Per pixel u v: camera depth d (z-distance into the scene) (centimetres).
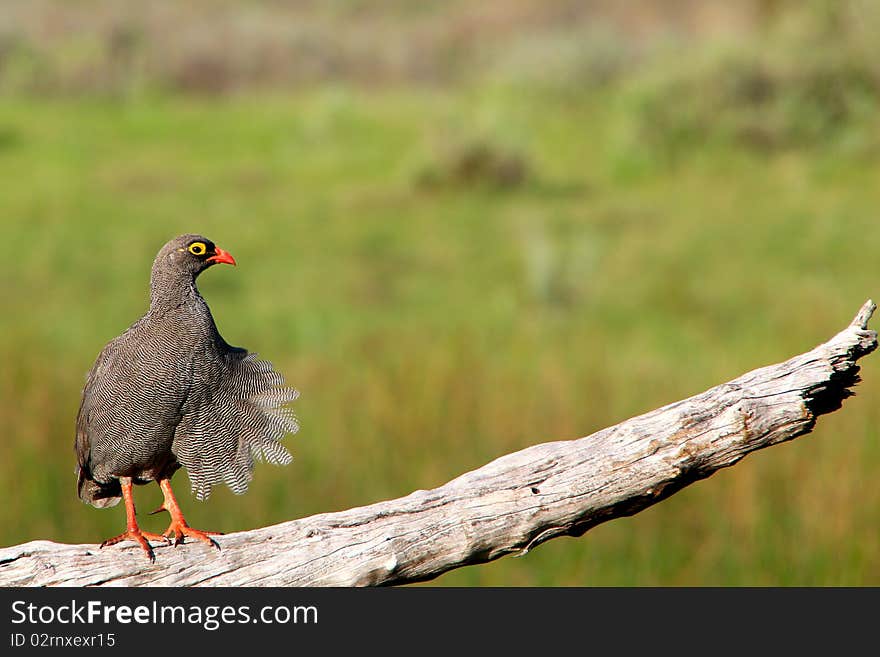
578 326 1527
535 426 995
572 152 2902
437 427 987
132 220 2153
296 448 962
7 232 2036
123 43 4150
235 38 4500
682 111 2705
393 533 487
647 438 483
